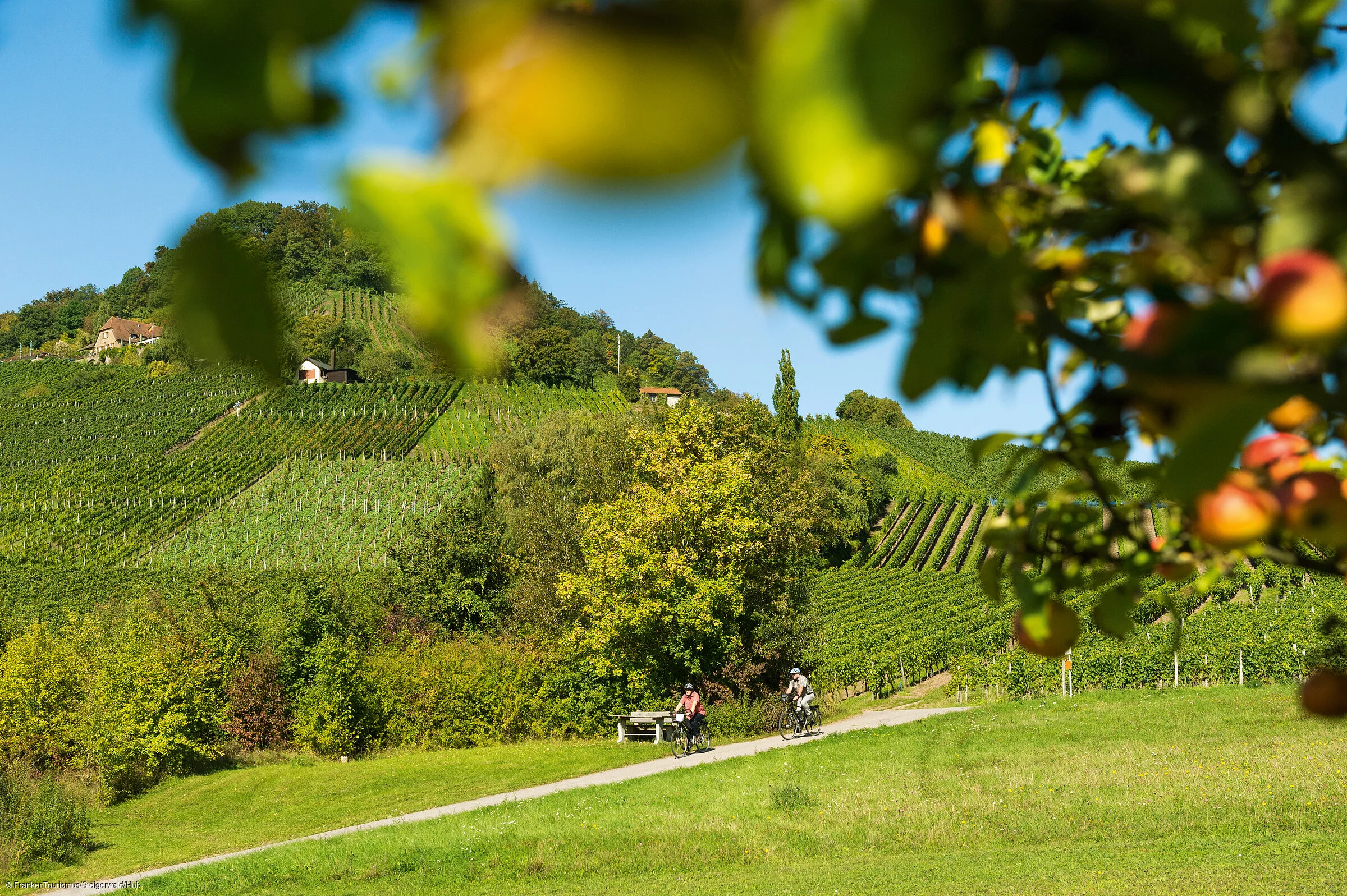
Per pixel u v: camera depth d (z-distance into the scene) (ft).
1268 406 1.42
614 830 38.32
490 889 33.71
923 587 172.14
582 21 0.74
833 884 28.53
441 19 0.76
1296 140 1.56
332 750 74.49
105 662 70.23
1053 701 68.74
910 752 50.60
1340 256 1.49
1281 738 45.09
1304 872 23.95
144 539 190.08
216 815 56.90
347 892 34.40
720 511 71.97
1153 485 3.35
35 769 65.82
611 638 71.00
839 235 1.66
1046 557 4.24
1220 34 1.41
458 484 210.18
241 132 0.78
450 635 112.16
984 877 27.27
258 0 0.77
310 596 88.02
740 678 72.64
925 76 0.78
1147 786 36.78
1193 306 1.57
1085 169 2.14
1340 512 2.38
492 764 63.16
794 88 0.73
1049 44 1.28
